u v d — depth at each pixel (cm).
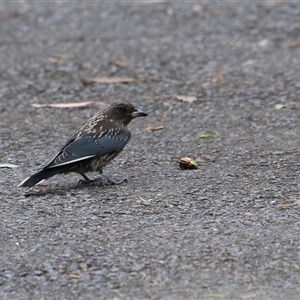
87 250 976
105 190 1198
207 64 1952
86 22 2381
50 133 1523
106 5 2522
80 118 1620
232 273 918
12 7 2567
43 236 1022
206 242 995
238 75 1862
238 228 1039
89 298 870
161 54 2039
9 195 1183
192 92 1758
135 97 1744
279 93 1727
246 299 861
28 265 940
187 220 1072
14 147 1438
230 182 1221
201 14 2384
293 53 2036
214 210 1106
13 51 2127
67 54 2070
